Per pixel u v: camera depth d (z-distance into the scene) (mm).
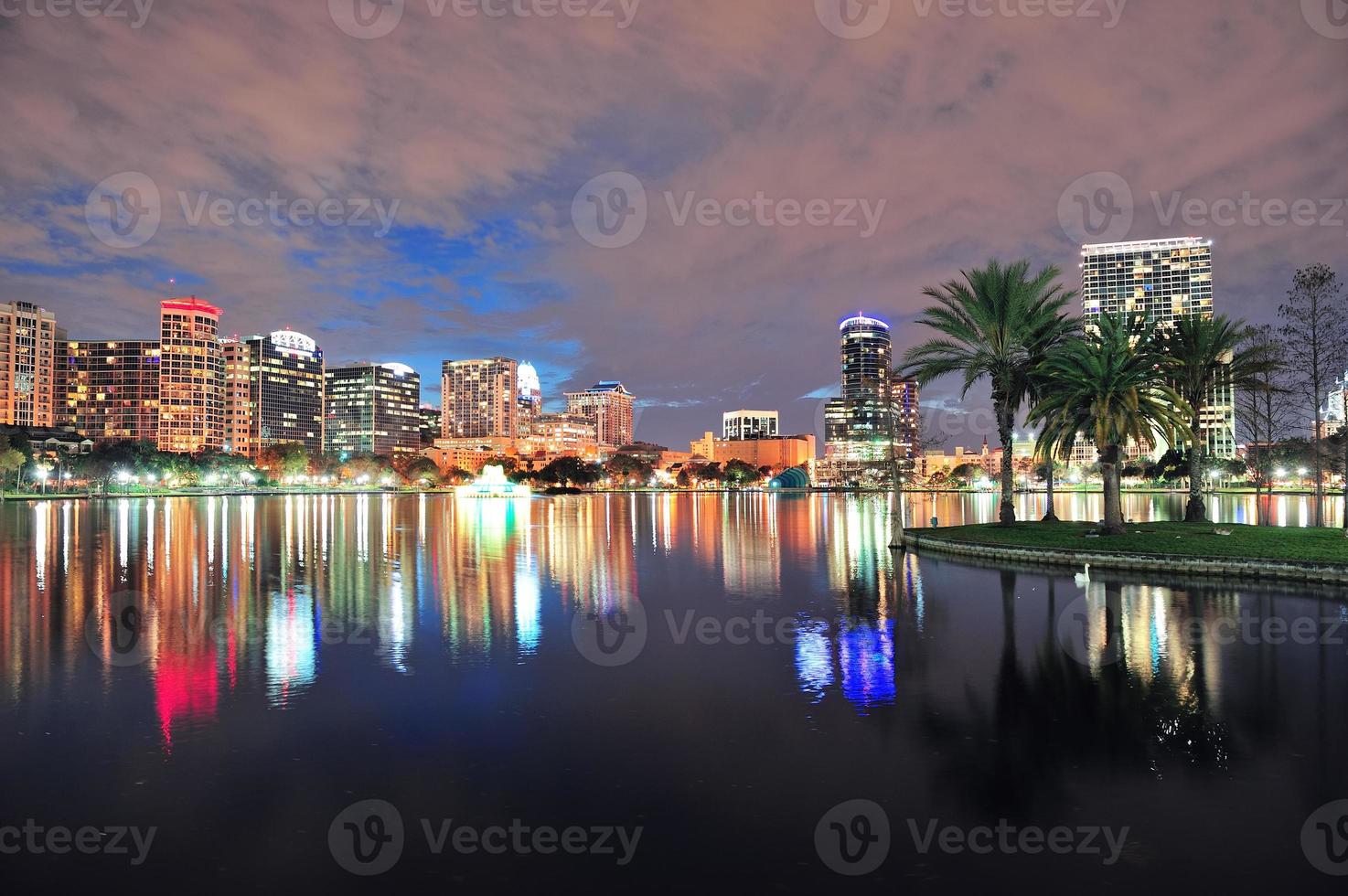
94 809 9430
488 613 21969
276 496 154250
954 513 91938
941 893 7645
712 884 7801
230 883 7836
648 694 14031
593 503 127500
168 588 26859
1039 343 45531
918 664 16188
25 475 140375
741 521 70625
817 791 9922
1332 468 78500
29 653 17109
